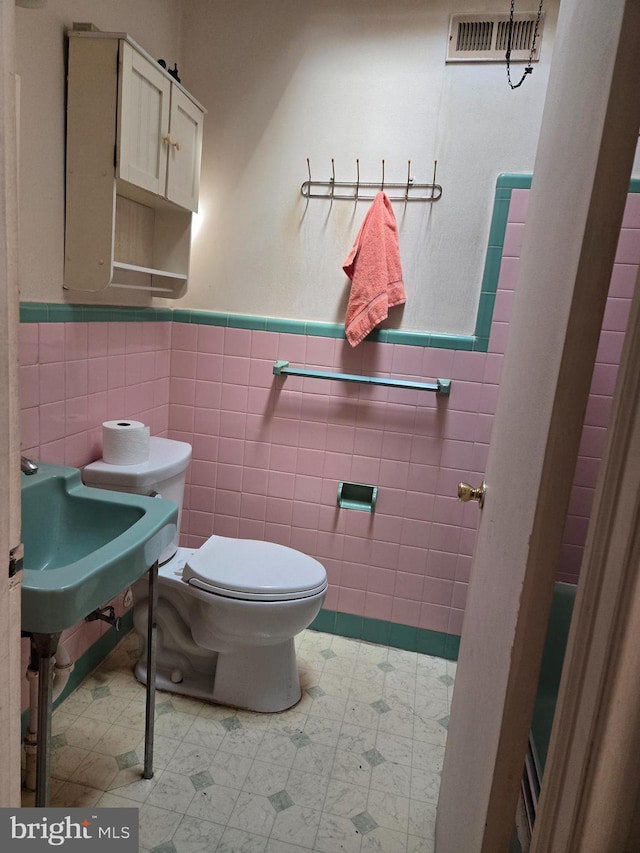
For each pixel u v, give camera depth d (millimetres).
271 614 1567
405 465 2041
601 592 488
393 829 1339
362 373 2029
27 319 1366
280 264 2059
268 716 1698
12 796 623
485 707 829
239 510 2217
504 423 992
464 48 1818
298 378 2080
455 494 2018
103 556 986
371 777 1491
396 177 1926
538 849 552
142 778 1422
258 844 1270
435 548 2064
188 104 1772
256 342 2092
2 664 585
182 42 1992
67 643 1684
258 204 2039
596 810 500
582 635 508
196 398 2172
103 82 1402
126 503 1300
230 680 1711
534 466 680
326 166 1970
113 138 1424
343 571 2158
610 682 476
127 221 1809
